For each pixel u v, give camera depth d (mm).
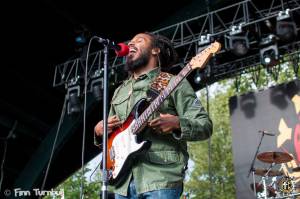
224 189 16125
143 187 2531
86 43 8227
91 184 13875
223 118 16844
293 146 8211
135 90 2871
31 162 9000
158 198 2494
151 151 2598
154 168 2562
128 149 2604
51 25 7934
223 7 7980
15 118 9148
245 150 8539
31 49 8266
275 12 7395
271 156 7723
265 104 8641
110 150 2729
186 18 8070
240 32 7418
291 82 8562
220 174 16375
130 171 2607
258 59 8859
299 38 8367
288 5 7793
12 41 8031
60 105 9102
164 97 2588
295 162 8109
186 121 2539
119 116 2867
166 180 2529
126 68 3084
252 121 8641
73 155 9180
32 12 7590
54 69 8758
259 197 7598
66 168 9344
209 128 2637
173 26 8023
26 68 8508
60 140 8727
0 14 7527
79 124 8594
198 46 7625
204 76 8234
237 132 8695
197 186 16531
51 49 8383
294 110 8375
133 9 8109
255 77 9648
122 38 8758
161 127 2516
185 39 8109
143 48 3012
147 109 2625
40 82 8773
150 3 8062
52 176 9289
